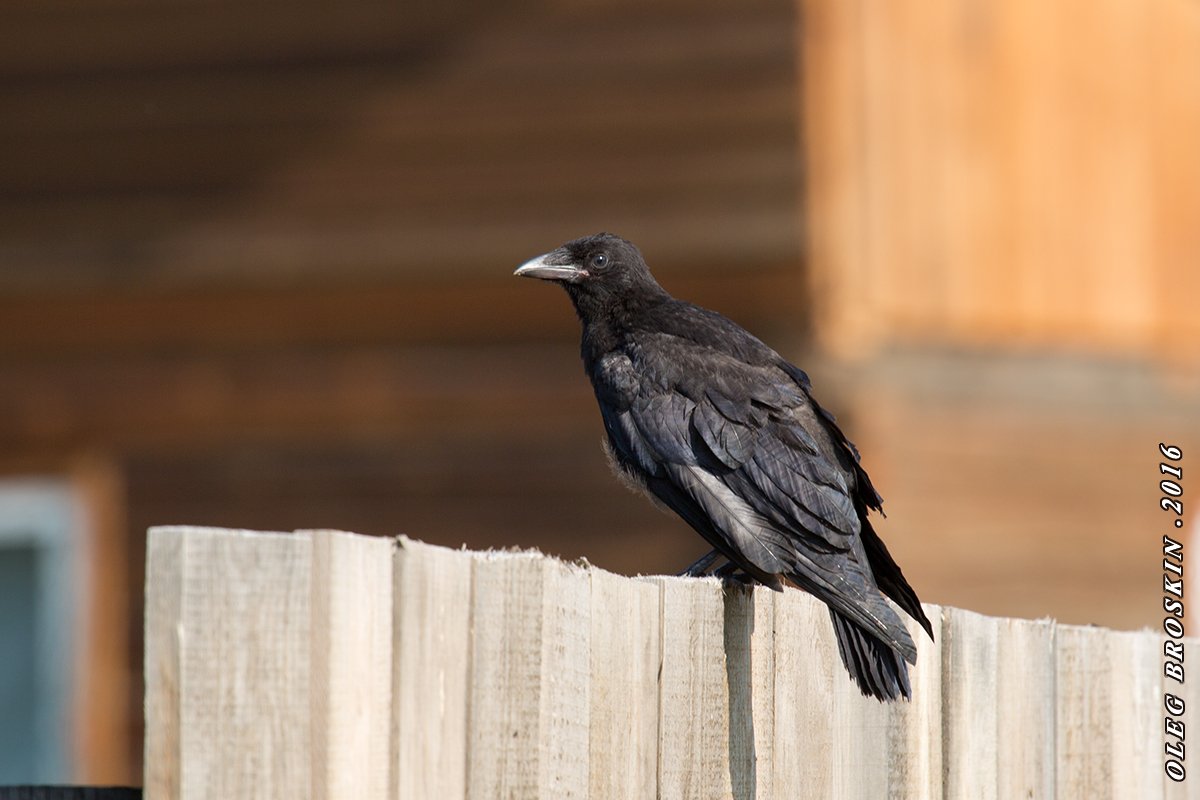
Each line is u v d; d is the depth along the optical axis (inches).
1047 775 296.2
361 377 613.6
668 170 586.2
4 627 621.6
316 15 621.3
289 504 613.0
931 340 600.7
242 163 621.3
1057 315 629.9
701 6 587.5
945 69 605.9
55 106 633.6
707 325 323.9
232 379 621.3
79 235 626.8
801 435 273.6
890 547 585.9
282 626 159.9
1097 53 644.7
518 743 190.2
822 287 569.6
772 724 240.5
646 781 216.2
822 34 576.7
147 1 632.4
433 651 178.9
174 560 156.9
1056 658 299.7
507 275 600.7
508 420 604.1
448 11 611.2
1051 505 620.4
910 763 265.3
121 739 609.3
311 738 160.4
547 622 194.2
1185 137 671.1
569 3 600.1
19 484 626.8
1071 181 636.1
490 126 604.4
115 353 628.1
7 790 167.5
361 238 611.8
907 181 593.6
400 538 173.9
